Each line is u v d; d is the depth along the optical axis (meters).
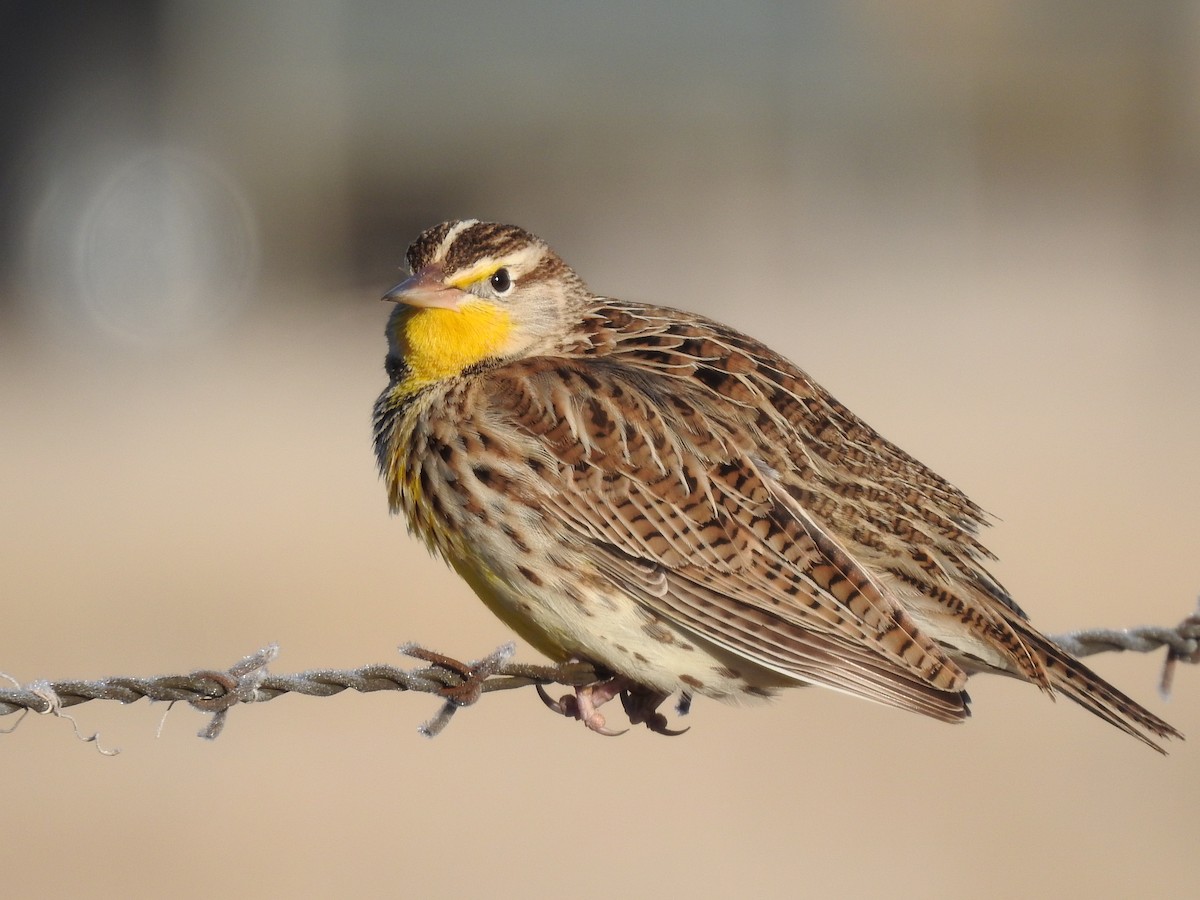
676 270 28.48
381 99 29.19
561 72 29.56
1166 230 29.08
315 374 19.88
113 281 26.73
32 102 27.70
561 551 5.54
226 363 21.34
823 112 30.30
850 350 20.33
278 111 28.62
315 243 28.73
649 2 29.73
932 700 5.29
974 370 19.08
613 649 5.57
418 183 29.48
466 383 5.82
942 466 15.06
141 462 15.73
